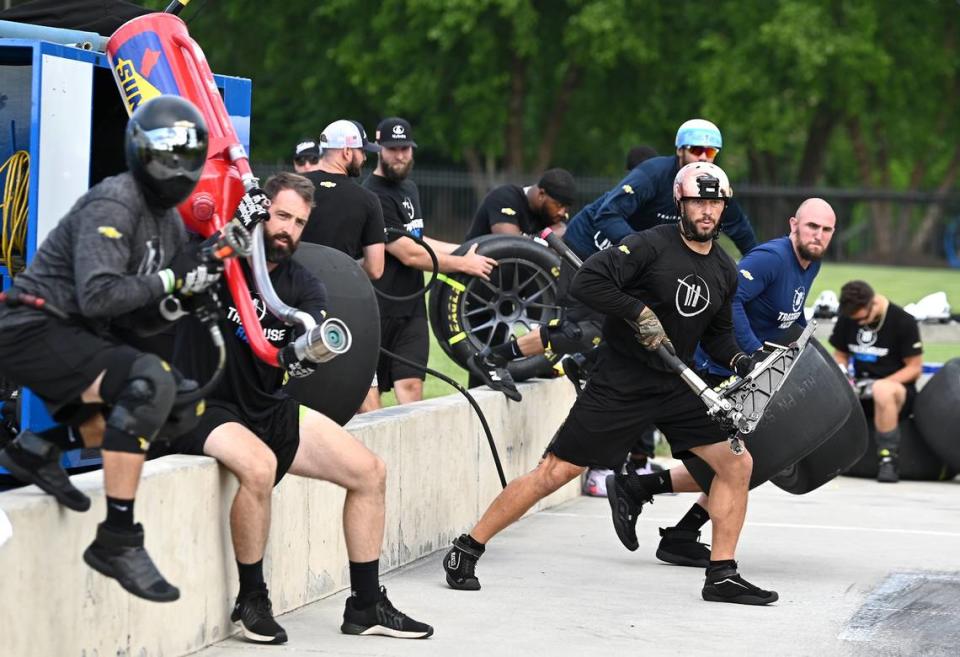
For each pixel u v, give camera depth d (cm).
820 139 10806
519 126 10088
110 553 1115
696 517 1845
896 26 10112
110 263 1098
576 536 2061
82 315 1123
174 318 1170
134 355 1116
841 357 2783
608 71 10325
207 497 1359
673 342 1596
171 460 1341
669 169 2164
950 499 2489
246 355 1358
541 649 1390
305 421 1416
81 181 1622
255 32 10644
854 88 9694
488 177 9881
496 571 1791
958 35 10706
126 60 1498
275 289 1364
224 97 1845
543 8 9912
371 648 1376
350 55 9894
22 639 1102
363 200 1991
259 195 1277
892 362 2731
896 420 2706
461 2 9150
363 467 1403
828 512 2303
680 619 1531
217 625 1388
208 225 1420
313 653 1351
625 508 1842
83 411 1157
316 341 1267
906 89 10350
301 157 2314
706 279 1579
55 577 1142
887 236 10000
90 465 1694
